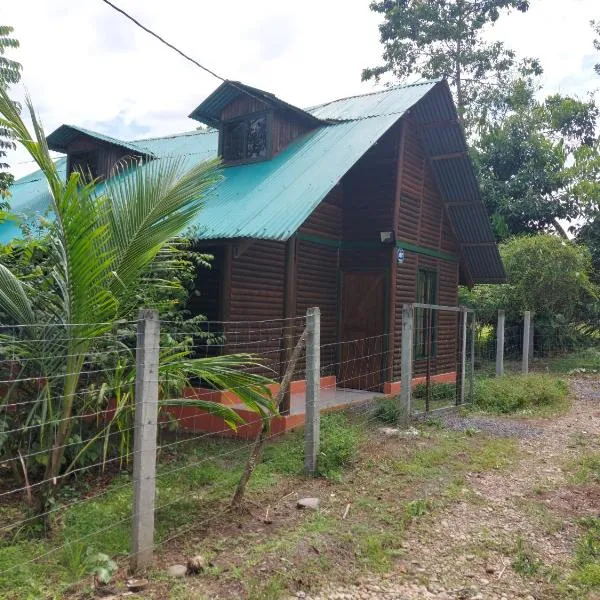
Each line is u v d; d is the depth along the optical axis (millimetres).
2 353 4605
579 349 17203
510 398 9586
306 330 5508
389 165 10531
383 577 3895
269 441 7324
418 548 4344
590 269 17625
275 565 3857
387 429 7660
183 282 7852
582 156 19812
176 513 4773
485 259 13664
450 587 3820
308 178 8758
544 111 22234
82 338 4328
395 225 10391
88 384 5520
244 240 7504
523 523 4844
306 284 10156
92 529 4520
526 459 6648
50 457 4594
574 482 5852
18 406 5402
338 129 10477
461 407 9203
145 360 3828
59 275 4543
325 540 4258
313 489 5449
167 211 4582
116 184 4812
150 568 3828
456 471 6082
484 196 20797
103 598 3441
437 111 11047
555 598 3729
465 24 24203
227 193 9133
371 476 5812
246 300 8836
